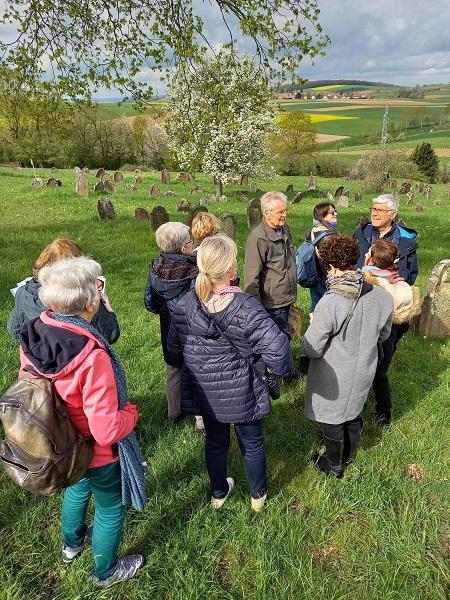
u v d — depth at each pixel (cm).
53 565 251
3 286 689
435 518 286
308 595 236
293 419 393
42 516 280
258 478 278
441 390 454
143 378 446
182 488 306
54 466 182
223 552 263
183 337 247
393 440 365
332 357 284
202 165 2347
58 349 181
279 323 427
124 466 207
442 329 595
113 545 226
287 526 276
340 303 273
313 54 770
